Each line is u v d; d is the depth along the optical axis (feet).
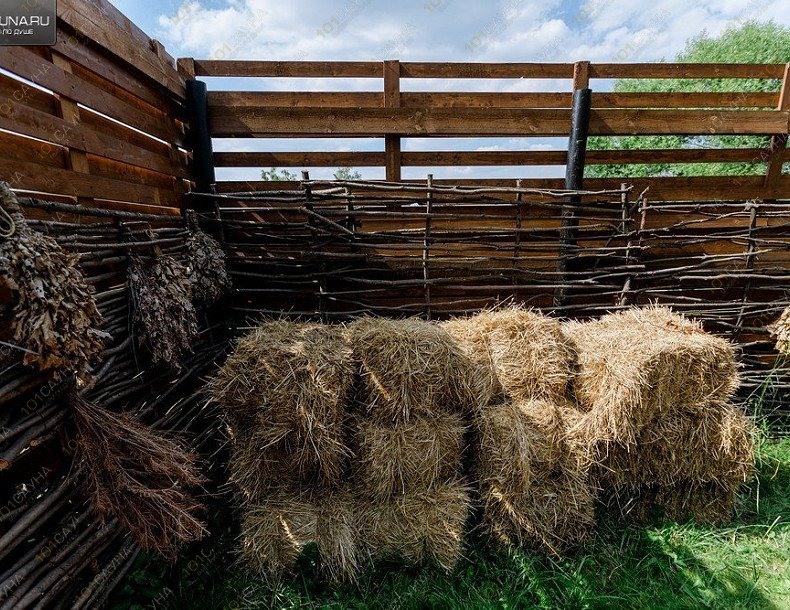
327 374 5.82
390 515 6.11
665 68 10.34
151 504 4.56
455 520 6.03
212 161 9.85
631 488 7.20
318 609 5.47
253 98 9.87
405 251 10.44
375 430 6.14
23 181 4.58
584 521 6.50
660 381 6.41
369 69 10.01
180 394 7.88
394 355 6.12
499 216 10.09
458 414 6.65
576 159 10.23
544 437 6.39
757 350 10.78
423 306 10.37
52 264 3.86
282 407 5.83
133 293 5.98
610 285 10.68
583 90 9.86
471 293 10.82
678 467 6.88
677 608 5.54
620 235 10.19
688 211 10.30
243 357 6.02
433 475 6.26
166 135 8.43
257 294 10.30
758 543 6.71
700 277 10.33
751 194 10.93
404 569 6.06
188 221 8.38
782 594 5.73
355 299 10.55
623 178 10.82
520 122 10.36
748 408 10.21
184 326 6.68
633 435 6.56
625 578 6.02
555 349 6.87
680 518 7.23
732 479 6.90
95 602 5.12
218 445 8.32
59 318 3.86
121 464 4.57
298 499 6.30
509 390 6.89
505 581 5.98
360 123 10.03
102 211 5.59
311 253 9.68
